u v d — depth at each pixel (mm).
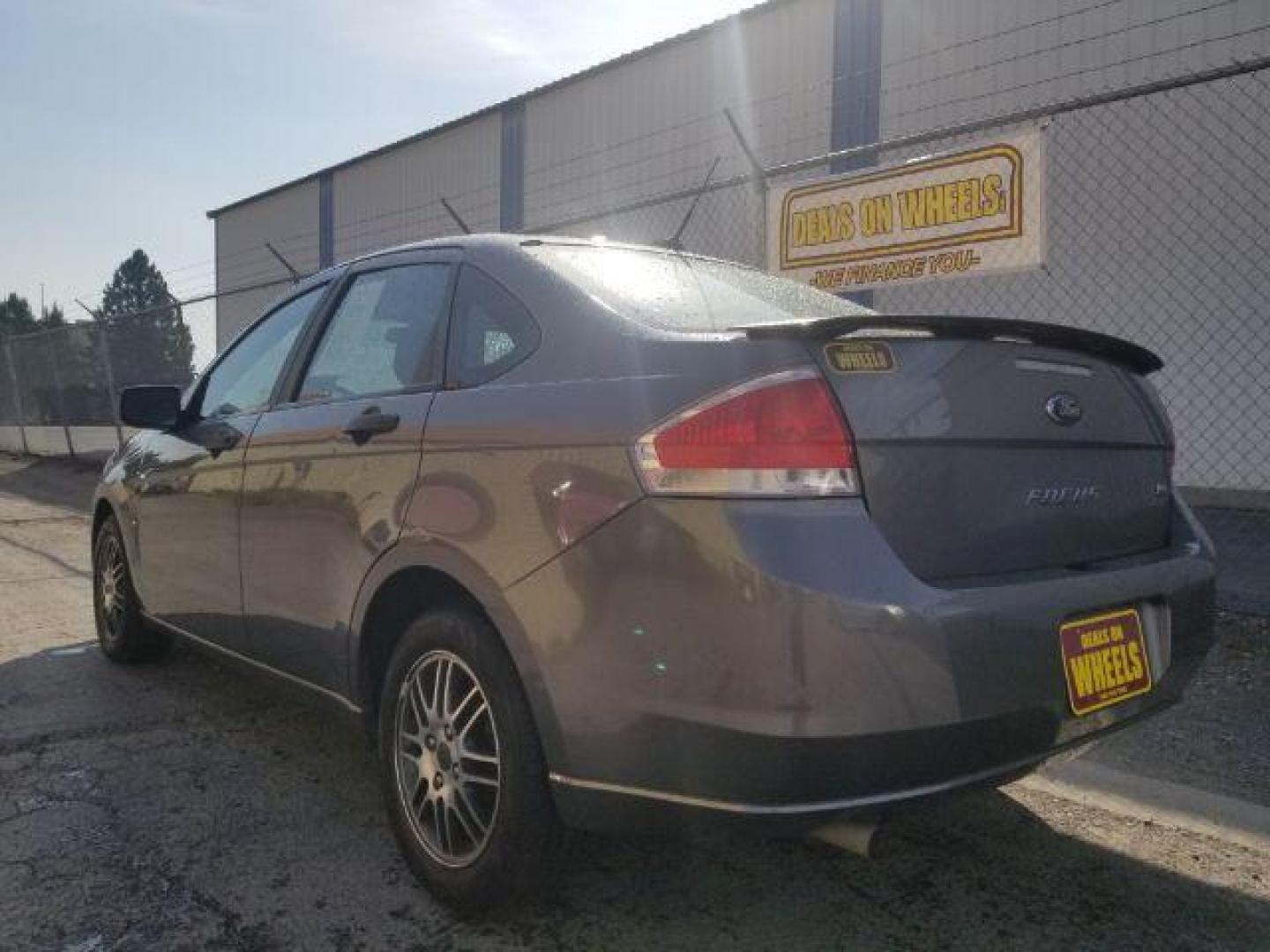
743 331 2225
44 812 3186
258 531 3395
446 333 2885
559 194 15586
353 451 2953
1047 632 2223
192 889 2717
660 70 13953
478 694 2545
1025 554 2383
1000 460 2348
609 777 2205
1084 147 10062
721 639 2018
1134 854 2973
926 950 2469
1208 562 2836
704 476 2076
